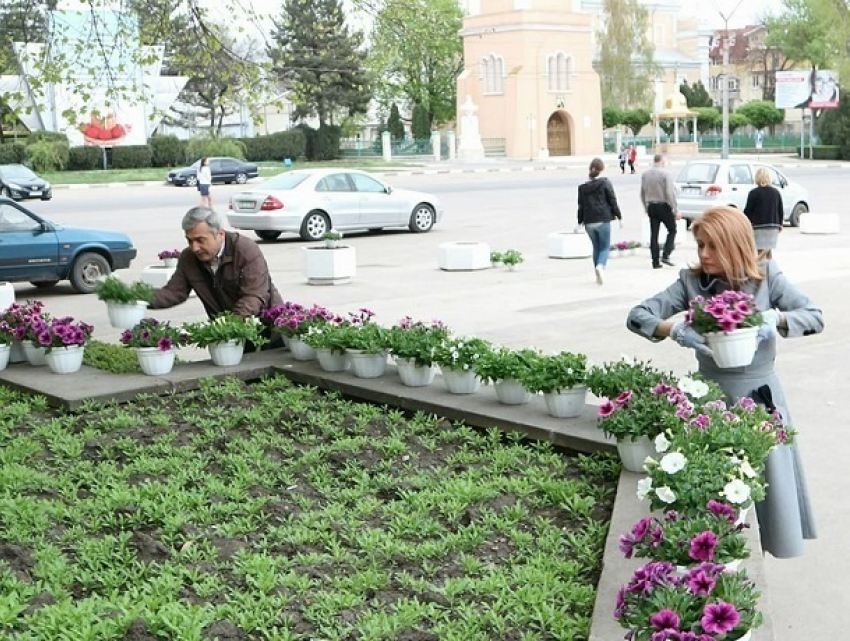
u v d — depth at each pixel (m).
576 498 5.29
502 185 46.28
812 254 20.23
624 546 3.93
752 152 82.00
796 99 71.56
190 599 4.26
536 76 75.50
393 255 21.72
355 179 25.81
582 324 12.81
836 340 11.54
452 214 31.91
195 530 5.03
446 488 5.54
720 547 3.79
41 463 6.21
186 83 63.62
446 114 86.31
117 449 6.48
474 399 7.12
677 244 23.39
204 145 64.12
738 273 4.81
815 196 36.28
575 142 78.38
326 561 4.65
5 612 3.90
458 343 7.32
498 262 19.11
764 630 3.63
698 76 107.31
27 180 41.19
